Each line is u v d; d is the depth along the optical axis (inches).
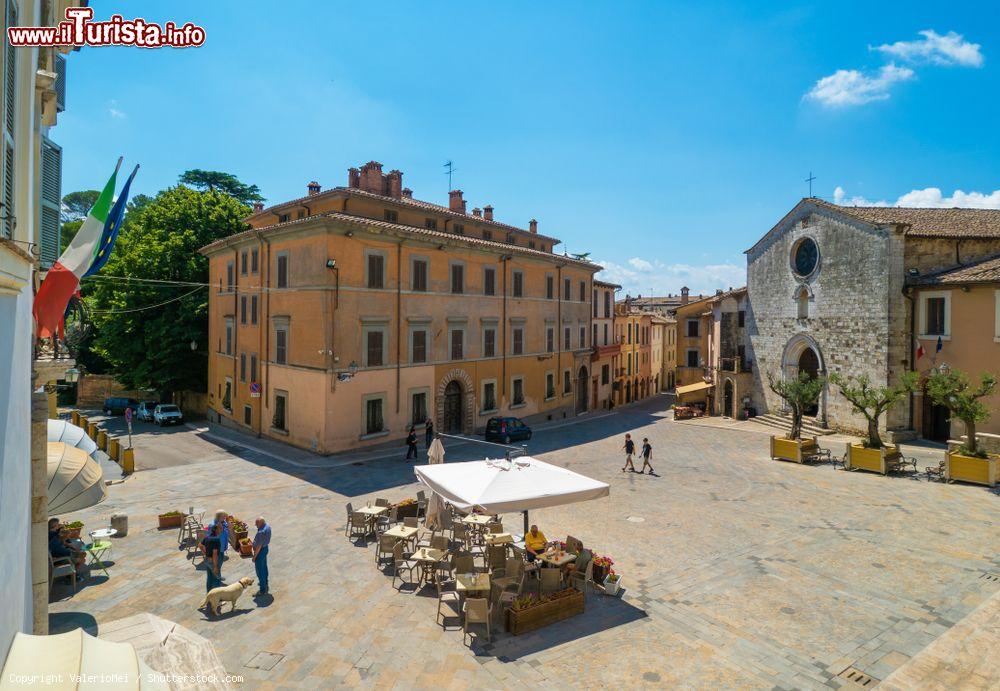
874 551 601.3
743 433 1421.0
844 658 400.8
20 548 251.6
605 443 1286.9
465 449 1142.3
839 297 1312.7
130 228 1738.4
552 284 1654.8
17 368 235.1
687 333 2367.1
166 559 556.7
